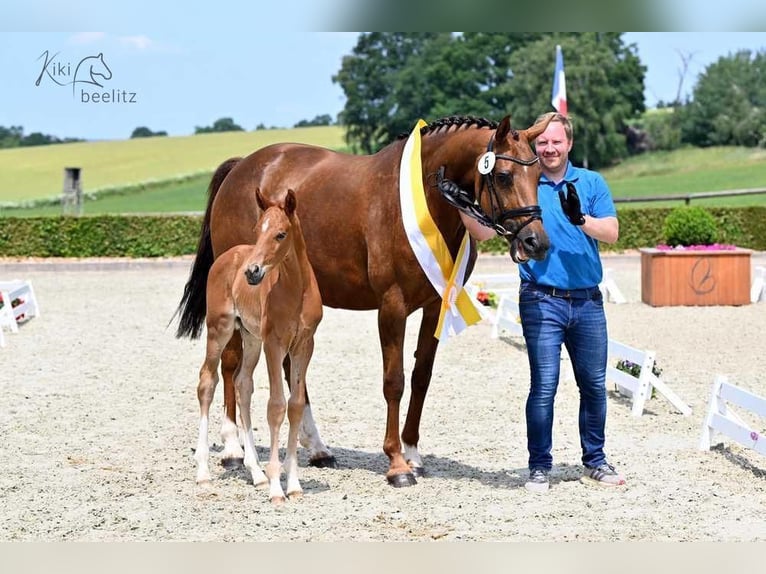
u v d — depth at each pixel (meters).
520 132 6.00
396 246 6.41
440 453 7.34
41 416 8.52
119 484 6.48
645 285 16.33
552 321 6.25
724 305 15.97
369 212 6.60
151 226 25.05
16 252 24.62
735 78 62.81
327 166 7.07
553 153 6.21
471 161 6.20
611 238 6.16
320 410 8.79
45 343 12.50
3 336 12.57
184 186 55.94
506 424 8.27
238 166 7.71
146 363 11.14
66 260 24.22
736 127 60.22
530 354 6.30
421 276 6.41
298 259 5.96
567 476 6.69
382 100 60.97
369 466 6.99
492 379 10.23
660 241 24.80
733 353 11.76
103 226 24.91
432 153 6.43
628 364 9.54
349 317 15.25
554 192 6.26
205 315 7.90
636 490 6.34
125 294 17.75
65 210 31.66
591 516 5.81
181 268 23.02
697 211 16.34
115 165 61.25
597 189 6.32
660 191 49.34
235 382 6.75
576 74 54.88
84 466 6.94
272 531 5.55
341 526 5.63
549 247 6.01
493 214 6.00
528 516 5.81
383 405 9.01
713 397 7.42
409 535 5.47
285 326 6.02
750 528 5.59
